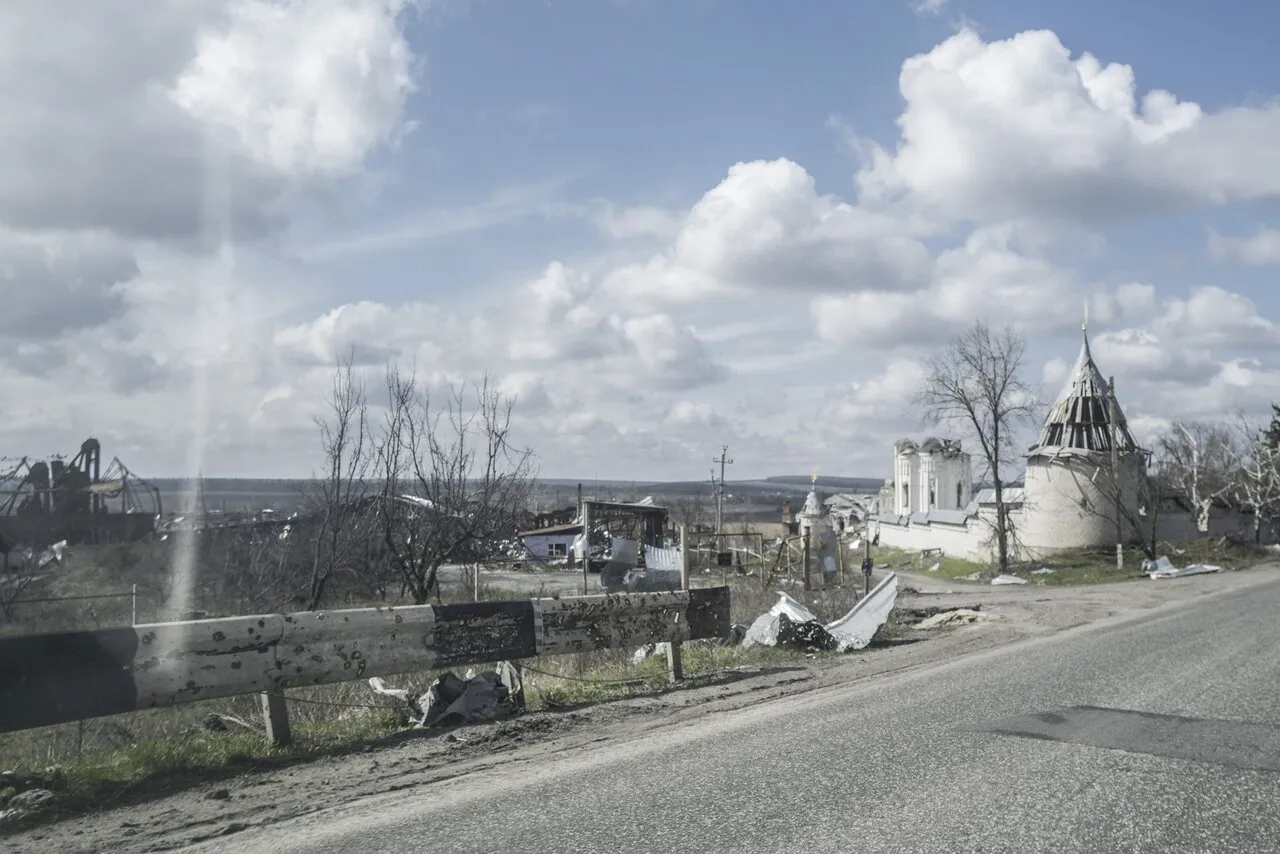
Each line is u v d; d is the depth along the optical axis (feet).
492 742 25.96
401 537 70.08
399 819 18.51
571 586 135.13
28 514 116.47
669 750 24.56
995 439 179.73
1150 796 20.01
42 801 19.40
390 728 28.19
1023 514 195.62
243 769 22.79
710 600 40.01
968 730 26.68
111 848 17.07
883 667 41.75
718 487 268.82
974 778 21.30
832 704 31.53
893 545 282.56
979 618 71.10
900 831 17.47
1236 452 291.38
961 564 205.67
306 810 19.31
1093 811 18.88
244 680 24.13
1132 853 16.51
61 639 21.08
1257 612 68.49
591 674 40.55
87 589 85.51
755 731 26.94
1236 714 29.25
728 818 18.24
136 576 90.58
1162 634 53.62
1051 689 34.06
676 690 35.32
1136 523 183.52
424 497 69.77
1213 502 236.22
